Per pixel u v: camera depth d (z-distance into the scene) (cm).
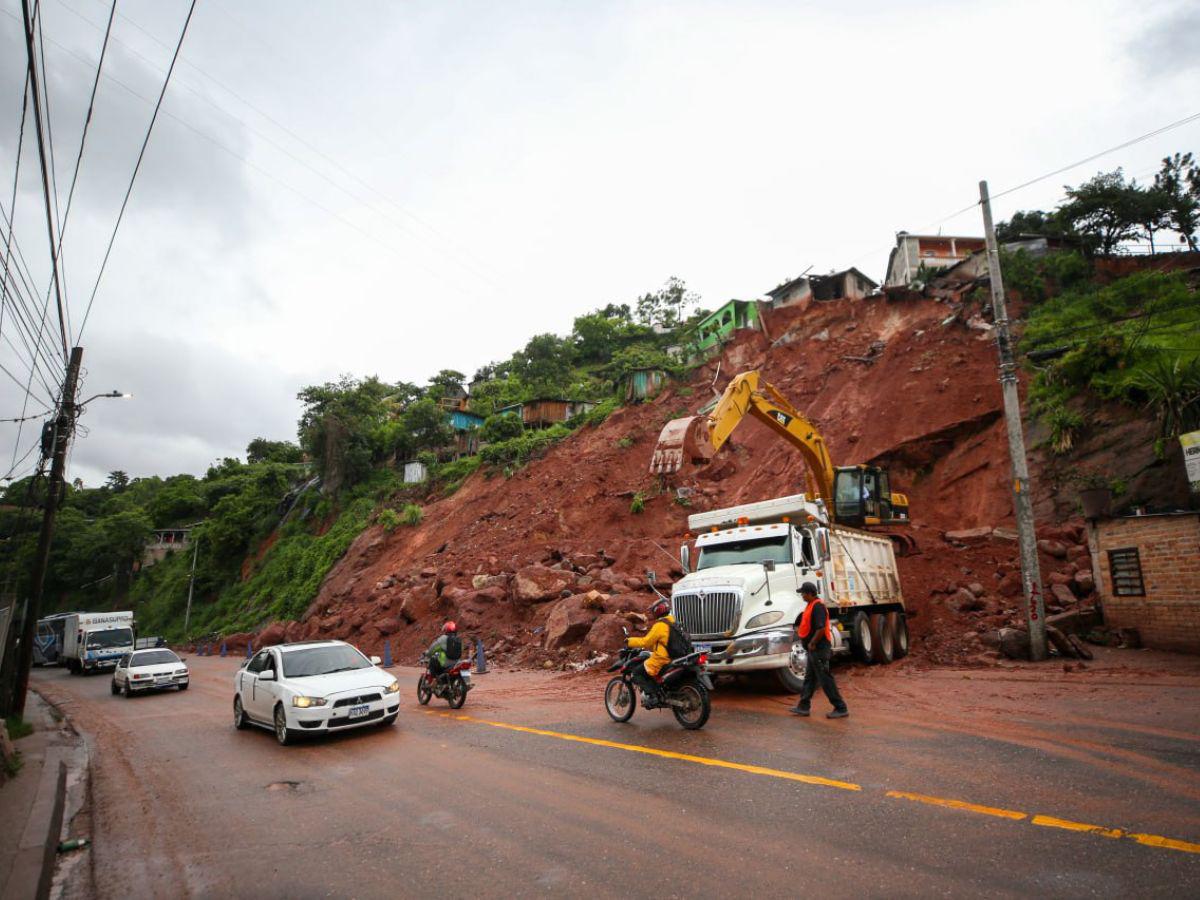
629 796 649
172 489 7900
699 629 1198
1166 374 1908
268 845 589
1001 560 1859
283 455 7969
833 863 465
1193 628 1296
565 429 4459
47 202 851
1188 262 3550
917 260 4272
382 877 499
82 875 554
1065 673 1188
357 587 3806
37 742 1169
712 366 4191
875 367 3275
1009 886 415
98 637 3216
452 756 876
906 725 882
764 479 2977
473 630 2355
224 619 4909
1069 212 3997
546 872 486
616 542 2730
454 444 5462
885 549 1662
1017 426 1438
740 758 764
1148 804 548
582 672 1630
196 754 1028
